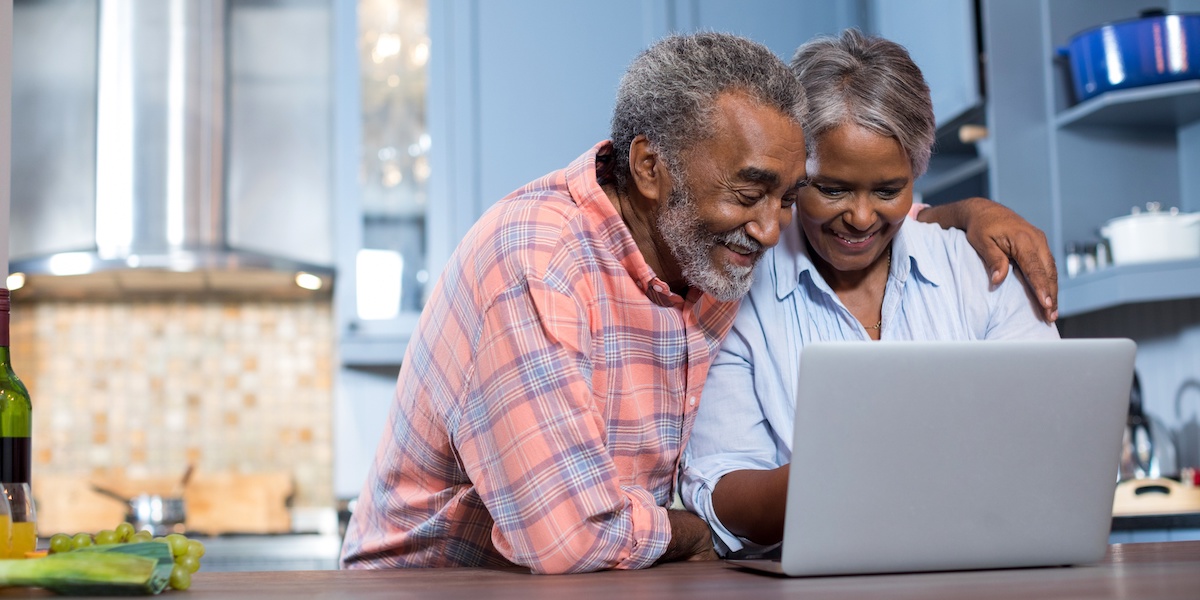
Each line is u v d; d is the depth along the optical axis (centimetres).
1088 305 250
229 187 348
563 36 332
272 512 345
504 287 111
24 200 349
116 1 329
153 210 325
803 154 116
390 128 330
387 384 342
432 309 123
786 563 95
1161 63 241
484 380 112
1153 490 217
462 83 329
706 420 138
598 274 118
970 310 143
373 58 331
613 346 121
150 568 86
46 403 351
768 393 138
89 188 351
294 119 361
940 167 302
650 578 97
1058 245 267
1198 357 258
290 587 93
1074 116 260
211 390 356
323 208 358
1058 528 99
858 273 146
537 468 107
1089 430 98
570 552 105
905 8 307
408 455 128
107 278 340
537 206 117
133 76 328
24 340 352
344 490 339
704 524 123
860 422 94
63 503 335
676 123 114
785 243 144
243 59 361
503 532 109
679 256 118
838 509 94
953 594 81
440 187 327
